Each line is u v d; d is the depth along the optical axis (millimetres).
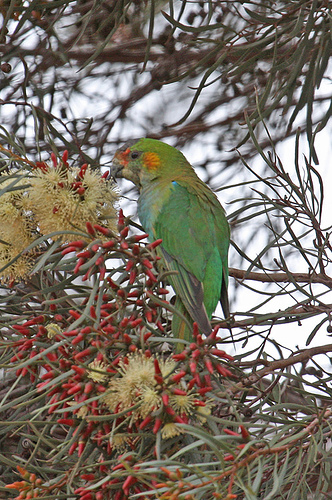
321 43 6695
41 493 4648
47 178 5684
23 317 5613
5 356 5707
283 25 7309
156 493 3934
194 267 7539
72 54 10367
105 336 4707
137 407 4441
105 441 4902
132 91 10898
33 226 5891
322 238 6895
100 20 9070
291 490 5141
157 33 10094
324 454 4746
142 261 5102
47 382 4723
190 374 4957
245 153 11359
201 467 4781
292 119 7008
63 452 4645
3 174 6020
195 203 7953
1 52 8883
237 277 8359
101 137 10727
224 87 11148
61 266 5824
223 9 9531
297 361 6652
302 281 8094
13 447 6707
